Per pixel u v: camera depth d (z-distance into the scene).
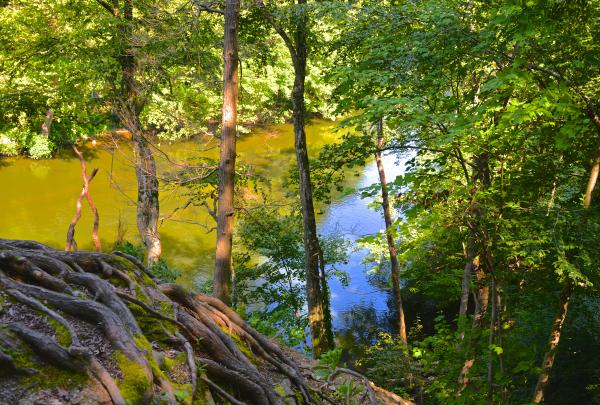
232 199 11.48
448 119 8.92
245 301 22.44
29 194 32.53
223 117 11.38
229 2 11.17
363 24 12.60
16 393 3.58
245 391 5.11
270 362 5.99
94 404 3.70
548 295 11.78
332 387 6.66
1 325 3.88
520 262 9.85
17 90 20.84
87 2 20.16
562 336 13.88
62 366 3.81
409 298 24.97
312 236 17.17
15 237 27.42
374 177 36.34
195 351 5.16
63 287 4.53
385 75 10.65
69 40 18.80
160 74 18.08
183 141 23.44
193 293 6.08
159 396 4.14
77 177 35.03
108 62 18.03
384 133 16.20
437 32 10.41
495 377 8.95
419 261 15.62
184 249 27.64
